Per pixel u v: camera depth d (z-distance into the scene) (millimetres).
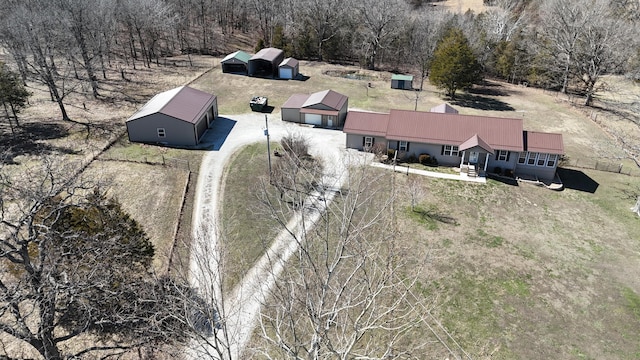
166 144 42781
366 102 57438
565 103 59938
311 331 20281
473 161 40656
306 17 76500
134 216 31531
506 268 28500
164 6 72562
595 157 44562
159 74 64125
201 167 38781
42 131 43281
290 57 74000
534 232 32375
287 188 34469
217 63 71875
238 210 32531
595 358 22578
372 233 29969
